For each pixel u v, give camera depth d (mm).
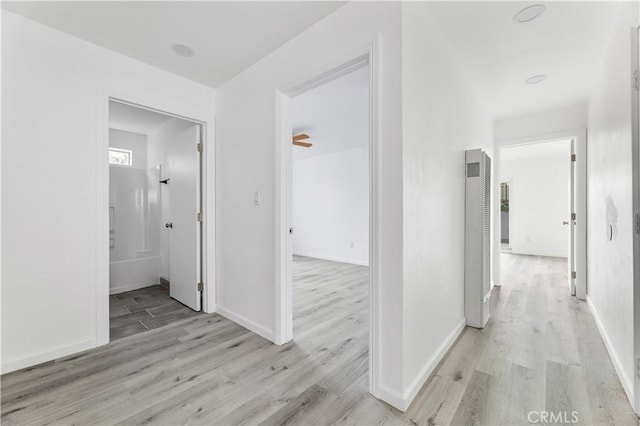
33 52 1905
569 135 3416
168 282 3816
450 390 1633
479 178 2520
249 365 1903
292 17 1863
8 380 1733
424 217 1745
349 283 4180
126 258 4094
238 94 2607
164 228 3898
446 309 2121
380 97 1559
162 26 1961
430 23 1840
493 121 3902
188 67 2494
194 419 1417
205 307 2889
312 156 6551
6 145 1817
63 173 2023
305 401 1548
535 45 2172
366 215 5695
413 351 1603
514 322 2631
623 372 1688
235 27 1965
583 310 2922
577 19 1871
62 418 1423
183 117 2727
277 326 2209
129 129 4211
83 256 2105
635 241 1505
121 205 4199
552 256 6590
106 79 2215
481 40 2105
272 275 2268
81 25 1950
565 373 1791
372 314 1596
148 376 1777
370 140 1610
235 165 2648
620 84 1819
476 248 2527
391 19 1517
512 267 5230
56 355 1985
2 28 1805
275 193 2213
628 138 1657
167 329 2486
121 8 1782
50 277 1972
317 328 2529
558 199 6625
